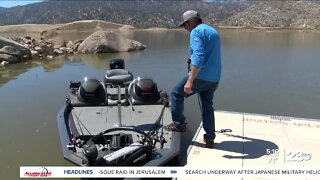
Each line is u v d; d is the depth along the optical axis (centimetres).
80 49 1814
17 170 549
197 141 580
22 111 805
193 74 502
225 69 1279
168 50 1875
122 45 1842
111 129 551
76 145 518
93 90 668
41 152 607
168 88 1006
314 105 853
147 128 579
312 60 1480
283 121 658
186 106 827
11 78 1157
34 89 1001
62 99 896
